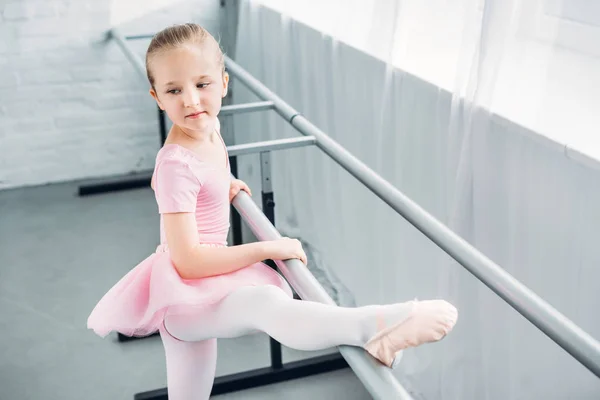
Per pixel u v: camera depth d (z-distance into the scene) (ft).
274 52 10.12
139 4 11.41
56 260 9.67
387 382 2.77
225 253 3.62
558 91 5.03
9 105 11.43
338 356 7.36
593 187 4.72
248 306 3.39
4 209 11.21
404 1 6.66
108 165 12.18
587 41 4.82
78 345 7.82
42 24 11.10
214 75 3.59
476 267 3.47
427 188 6.82
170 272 3.66
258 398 6.98
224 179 3.92
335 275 9.09
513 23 5.19
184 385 4.09
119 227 10.62
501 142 5.50
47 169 11.98
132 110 11.93
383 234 7.57
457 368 6.20
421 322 2.85
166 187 3.62
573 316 5.05
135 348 7.77
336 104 8.54
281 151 10.39
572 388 5.13
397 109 6.95
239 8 11.24
